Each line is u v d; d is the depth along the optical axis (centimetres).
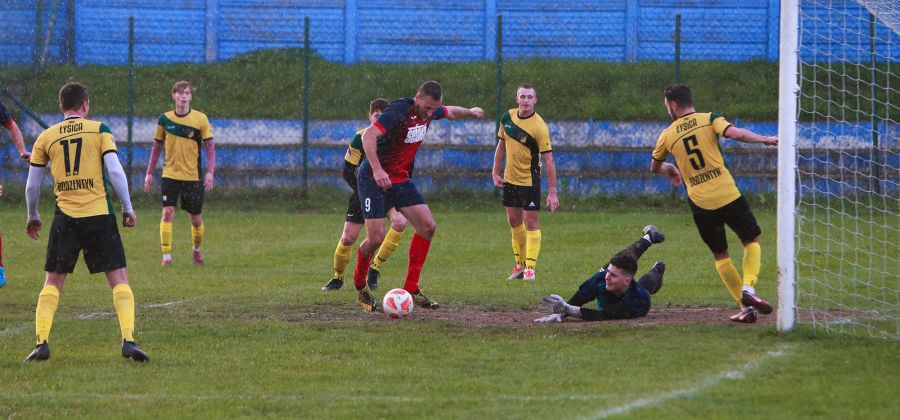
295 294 2898
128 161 5900
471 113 2622
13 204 5781
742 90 6775
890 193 5688
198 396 1686
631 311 2333
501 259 3906
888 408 1526
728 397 1605
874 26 4322
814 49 2698
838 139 5909
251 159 6247
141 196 5881
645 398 1619
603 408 1563
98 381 1798
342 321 2420
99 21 7300
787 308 2116
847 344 2008
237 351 2059
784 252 2112
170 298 2853
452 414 1546
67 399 1670
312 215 5503
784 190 2111
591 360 1917
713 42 7194
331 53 7412
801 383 1692
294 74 7138
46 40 7106
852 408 1527
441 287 3084
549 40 7388
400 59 7412
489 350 2042
